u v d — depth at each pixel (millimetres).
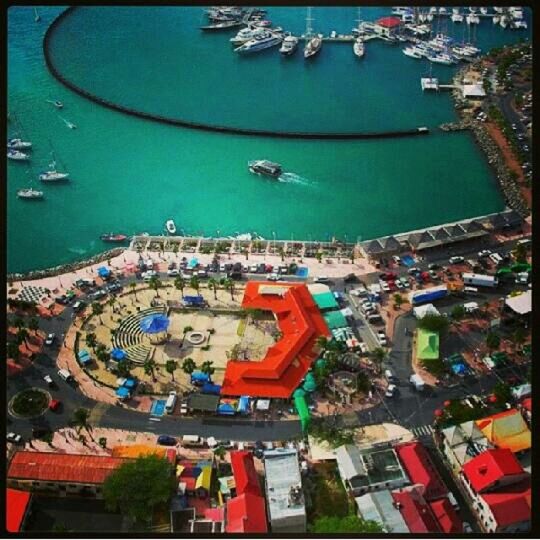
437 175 173125
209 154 182000
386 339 125500
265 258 145875
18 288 139250
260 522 94125
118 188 170500
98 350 122125
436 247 147125
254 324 129500
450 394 115562
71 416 112688
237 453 103062
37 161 178125
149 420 112125
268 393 114188
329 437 107188
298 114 196625
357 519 92562
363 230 158125
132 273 142625
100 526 97375
